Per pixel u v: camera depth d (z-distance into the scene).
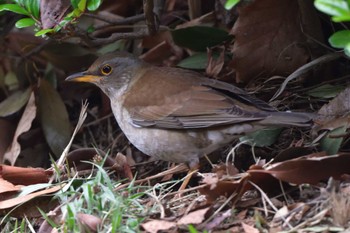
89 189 8.62
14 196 9.48
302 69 10.52
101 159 10.11
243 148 10.70
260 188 8.43
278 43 11.05
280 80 11.36
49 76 13.26
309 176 8.28
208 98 9.59
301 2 10.72
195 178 10.66
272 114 9.05
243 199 8.55
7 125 12.56
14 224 9.42
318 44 11.02
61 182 9.50
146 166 11.59
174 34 11.67
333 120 9.58
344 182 8.42
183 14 13.12
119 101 10.59
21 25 9.62
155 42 12.70
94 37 12.38
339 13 6.47
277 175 8.16
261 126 9.23
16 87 13.39
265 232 7.78
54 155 12.58
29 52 13.24
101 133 12.80
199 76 10.27
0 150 12.22
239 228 7.98
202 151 9.82
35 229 9.29
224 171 8.90
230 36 11.63
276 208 8.16
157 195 9.69
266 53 11.09
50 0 9.72
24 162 12.46
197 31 11.55
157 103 9.88
